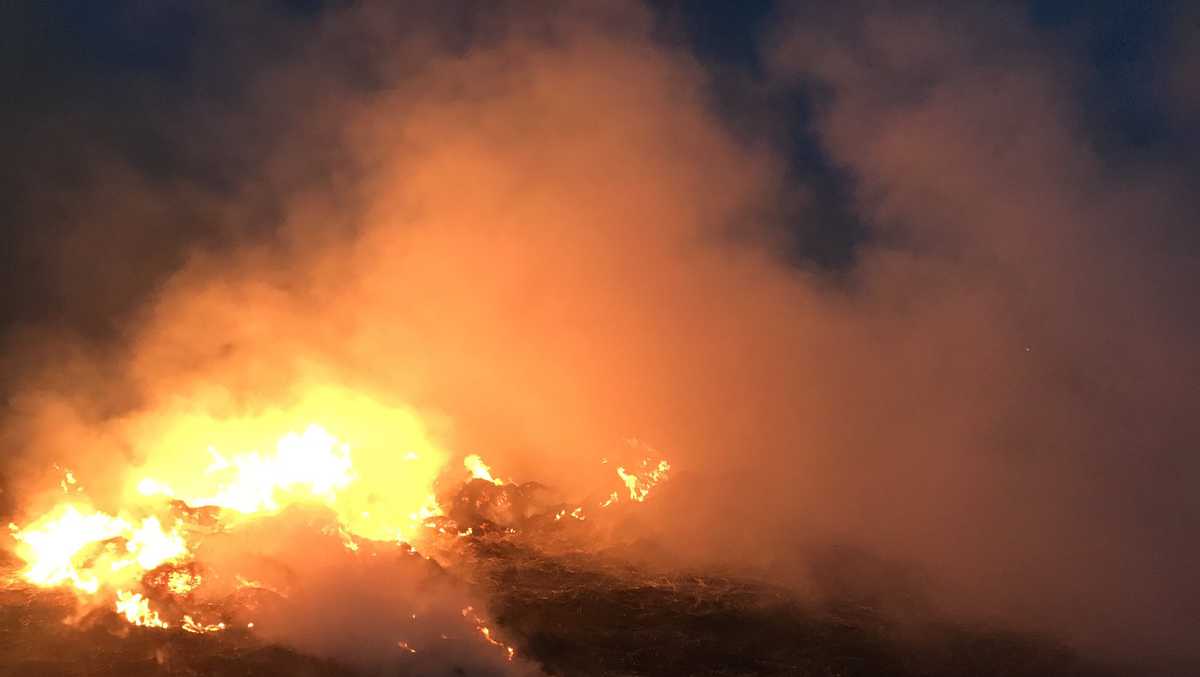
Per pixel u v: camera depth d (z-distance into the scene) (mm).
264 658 20219
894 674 21266
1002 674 21531
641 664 21172
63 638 20984
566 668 20906
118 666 19953
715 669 21125
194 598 22031
